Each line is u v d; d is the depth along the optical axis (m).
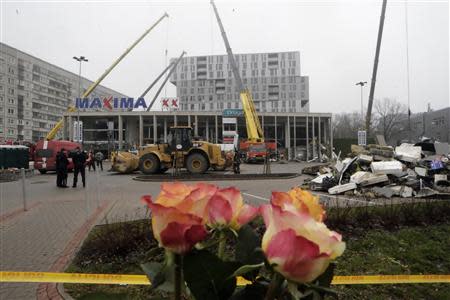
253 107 54.25
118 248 5.51
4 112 91.56
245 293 0.96
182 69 122.19
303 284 0.83
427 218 7.45
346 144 64.44
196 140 23.70
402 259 5.78
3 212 10.23
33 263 5.61
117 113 61.50
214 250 1.06
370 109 23.33
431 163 14.13
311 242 0.71
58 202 11.97
